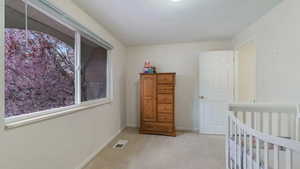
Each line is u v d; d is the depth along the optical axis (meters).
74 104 2.04
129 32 3.00
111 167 2.08
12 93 1.26
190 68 3.73
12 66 1.26
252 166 1.25
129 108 4.09
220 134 3.40
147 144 2.86
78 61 2.09
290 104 1.72
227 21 2.50
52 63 1.69
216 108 3.41
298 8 1.64
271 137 0.96
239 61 3.36
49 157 1.53
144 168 2.05
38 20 1.50
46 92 1.60
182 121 3.81
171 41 3.63
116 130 3.39
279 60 1.94
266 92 2.22
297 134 1.62
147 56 3.96
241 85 3.37
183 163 2.18
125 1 1.88
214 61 3.39
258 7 2.02
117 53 3.47
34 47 1.46
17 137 1.21
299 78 1.64
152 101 3.42
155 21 2.49
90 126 2.30
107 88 3.06
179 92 3.81
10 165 1.16
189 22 2.53
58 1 1.62
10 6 1.24
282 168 1.15
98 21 2.47
